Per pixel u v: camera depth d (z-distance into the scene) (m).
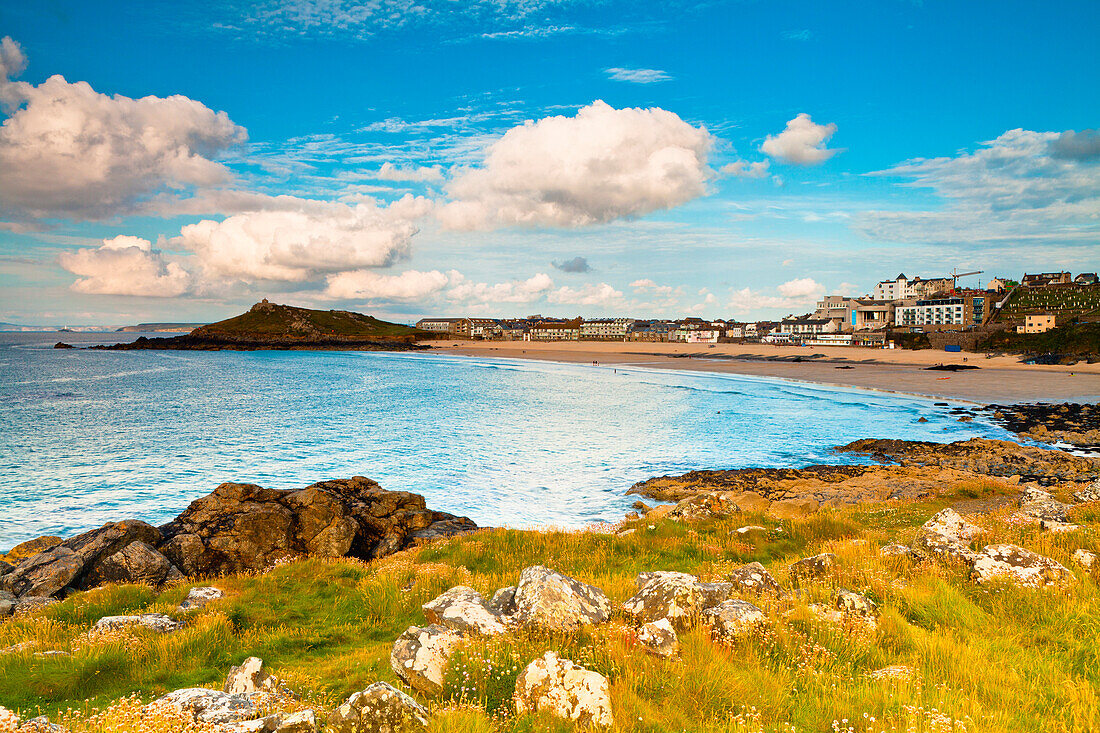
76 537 24.08
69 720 8.18
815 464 50.47
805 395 97.12
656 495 40.72
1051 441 57.81
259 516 26.94
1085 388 93.19
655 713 7.25
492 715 7.34
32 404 88.50
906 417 73.75
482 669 8.33
